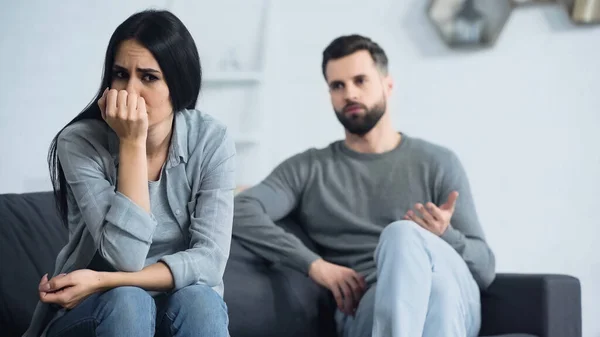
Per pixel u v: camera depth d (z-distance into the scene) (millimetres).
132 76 2117
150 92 2125
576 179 4160
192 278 2070
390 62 4258
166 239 2205
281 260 2918
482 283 2889
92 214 2064
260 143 4234
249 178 4227
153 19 2133
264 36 4254
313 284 2984
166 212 2221
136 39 2111
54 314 2123
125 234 2025
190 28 4254
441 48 4234
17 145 4160
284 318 2828
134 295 1918
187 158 2240
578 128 4164
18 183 4148
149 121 2135
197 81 2215
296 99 4293
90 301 1939
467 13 4180
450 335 2469
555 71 4180
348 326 2826
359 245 3031
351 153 3178
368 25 4281
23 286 2471
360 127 3145
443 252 2643
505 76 4195
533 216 4180
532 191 4180
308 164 3217
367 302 2715
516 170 4191
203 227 2170
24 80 4188
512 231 4188
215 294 2039
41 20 4207
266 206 3070
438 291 2514
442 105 4234
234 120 4250
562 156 4172
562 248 4160
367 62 3176
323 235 3119
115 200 2045
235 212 3031
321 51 4293
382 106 3168
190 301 1985
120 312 1882
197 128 2277
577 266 4152
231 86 4273
